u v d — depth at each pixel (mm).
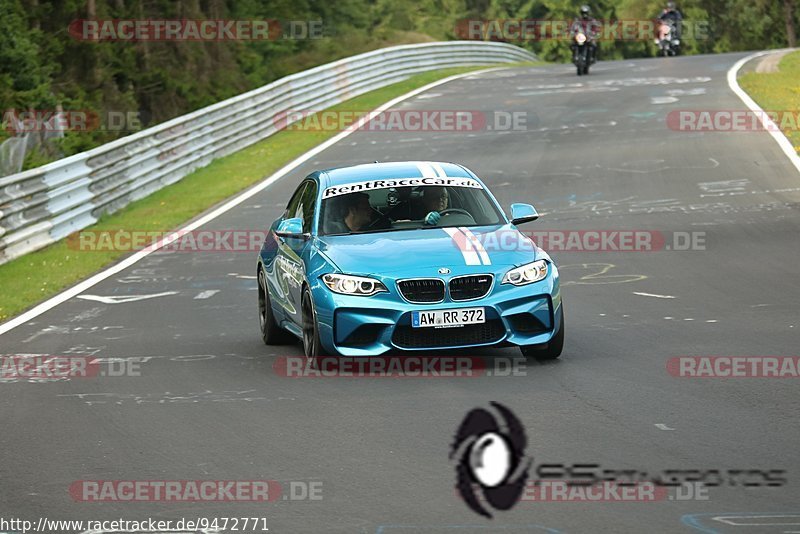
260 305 22422
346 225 19875
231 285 28875
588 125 54812
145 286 29344
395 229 19734
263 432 14633
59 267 32562
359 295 17828
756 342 19031
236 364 19484
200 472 12992
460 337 17812
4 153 47000
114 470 13281
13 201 34625
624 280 26516
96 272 31969
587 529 10539
